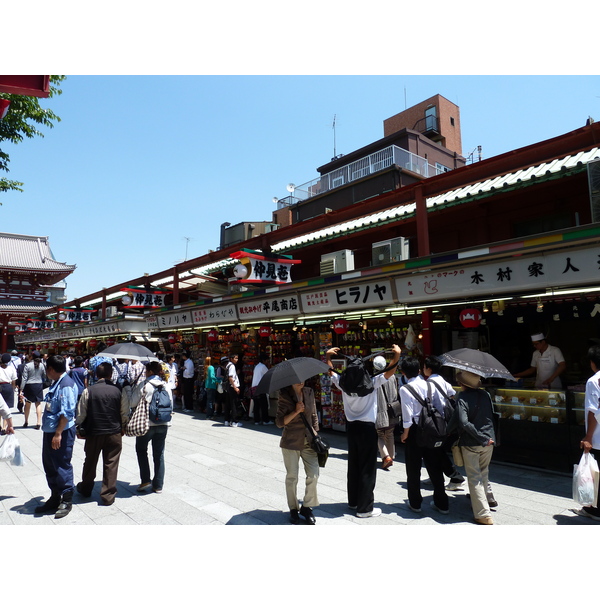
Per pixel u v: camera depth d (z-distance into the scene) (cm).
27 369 1151
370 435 516
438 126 2952
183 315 1395
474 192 898
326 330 1223
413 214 1027
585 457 475
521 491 595
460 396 501
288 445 488
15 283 4275
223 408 1337
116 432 570
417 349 967
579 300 810
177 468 723
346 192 1853
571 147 749
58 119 1148
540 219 985
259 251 1205
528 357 986
